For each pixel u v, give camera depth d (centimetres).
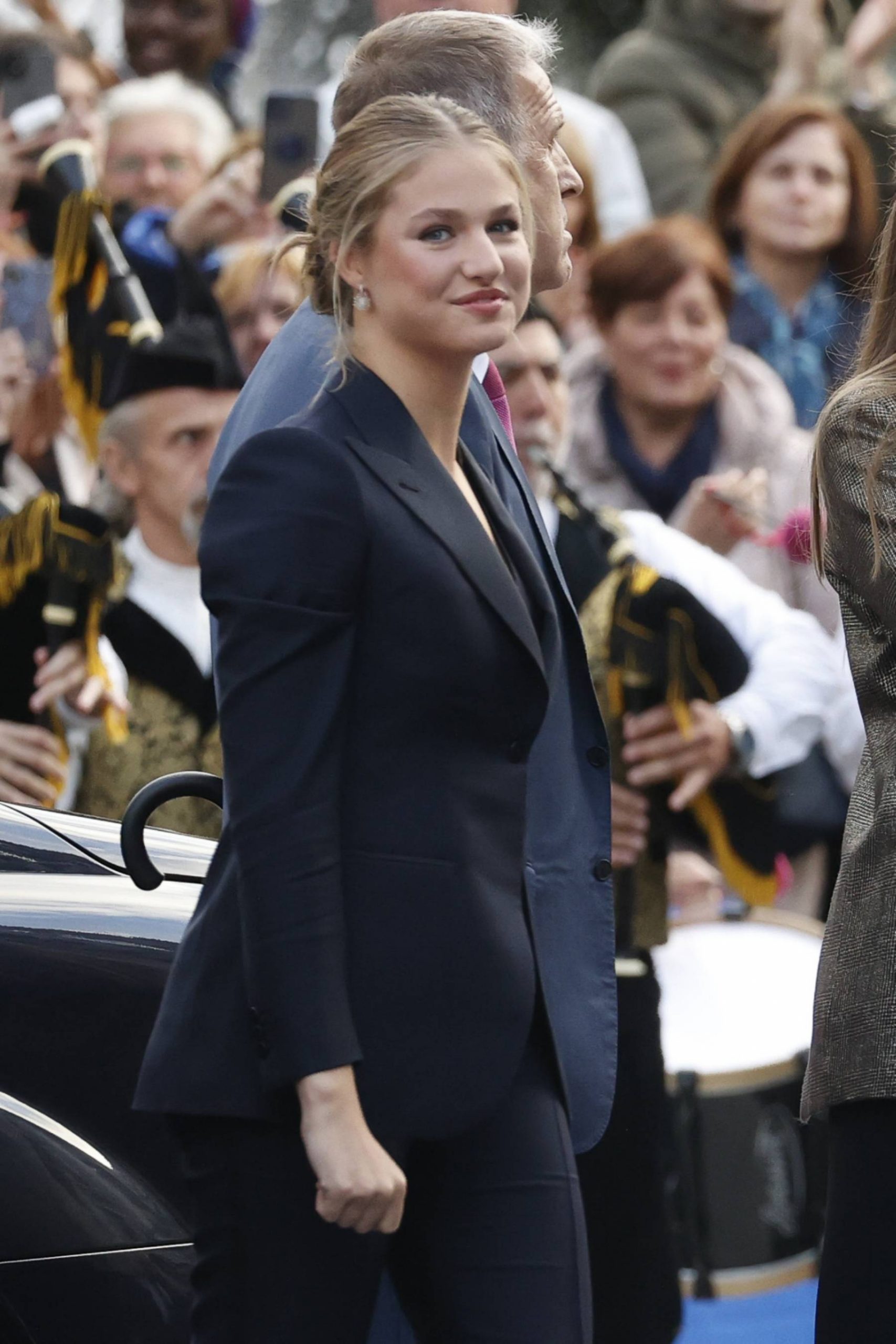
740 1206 1544
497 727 801
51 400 1762
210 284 1642
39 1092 956
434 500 800
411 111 809
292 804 762
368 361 826
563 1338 801
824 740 1794
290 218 1591
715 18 2453
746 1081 1548
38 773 1407
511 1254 805
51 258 1709
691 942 1678
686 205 2408
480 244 800
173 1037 799
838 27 2536
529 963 802
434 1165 809
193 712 1446
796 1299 1546
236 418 916
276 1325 786
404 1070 775
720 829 1434
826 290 2156
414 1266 818
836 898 895
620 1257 1262
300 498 775
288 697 767
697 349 1898
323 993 757
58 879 1025
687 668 1388
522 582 841
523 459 1418
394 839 780
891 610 862
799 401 2114
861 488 879
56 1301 938
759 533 1773
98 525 1424
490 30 903
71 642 1413
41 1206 941
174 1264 954
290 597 768
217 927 803
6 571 1418
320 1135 756
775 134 2139
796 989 1619
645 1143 1279
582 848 896
